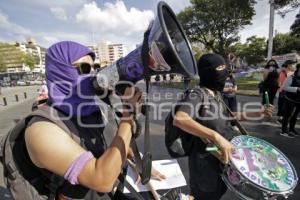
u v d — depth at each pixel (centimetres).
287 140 544
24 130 113
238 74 2488
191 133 185
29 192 113
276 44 5062
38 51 12925
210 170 200
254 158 181
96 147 123
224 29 3184
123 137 109
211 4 3086
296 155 456
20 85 6144
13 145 115
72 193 116
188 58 109
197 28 3328
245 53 5484
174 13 110
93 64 124
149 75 102
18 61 7700
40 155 102
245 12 2944
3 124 896
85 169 103
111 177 105
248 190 168
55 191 115
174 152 212
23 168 114
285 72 678
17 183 113
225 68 204
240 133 216
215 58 199
